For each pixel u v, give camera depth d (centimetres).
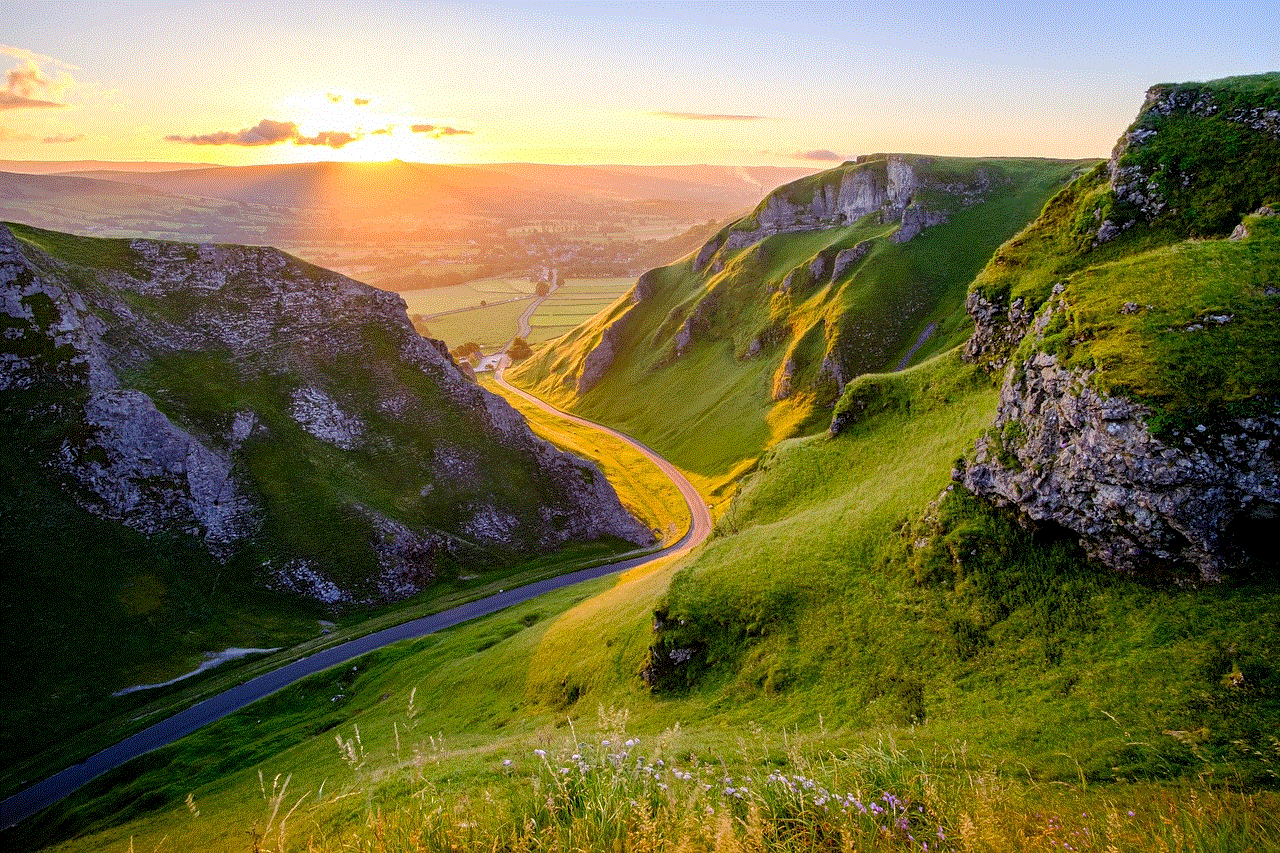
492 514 11638
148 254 11231
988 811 1049
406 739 5019
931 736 2595
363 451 11244
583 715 4375
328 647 8169
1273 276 3631
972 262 16688
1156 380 3225
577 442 18975
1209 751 2089
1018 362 4216
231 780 5103
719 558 5047
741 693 3812
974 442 4338
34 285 9125
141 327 10319
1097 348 3575
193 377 10256
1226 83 5459
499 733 4503
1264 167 4750
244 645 8156
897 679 3347
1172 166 5194
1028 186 18725
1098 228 5341
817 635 3916
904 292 16325
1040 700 2797
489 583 10406
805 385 16012
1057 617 3222
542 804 1009
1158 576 3081
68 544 7969
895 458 5609
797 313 18412
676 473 16362
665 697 4128
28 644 7106
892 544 4300
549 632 6025
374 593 9438
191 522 8850
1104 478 3266
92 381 9069
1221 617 2753
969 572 3706
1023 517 3703
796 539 4869
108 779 5753
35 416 8606
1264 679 2383
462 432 12306
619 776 1052
